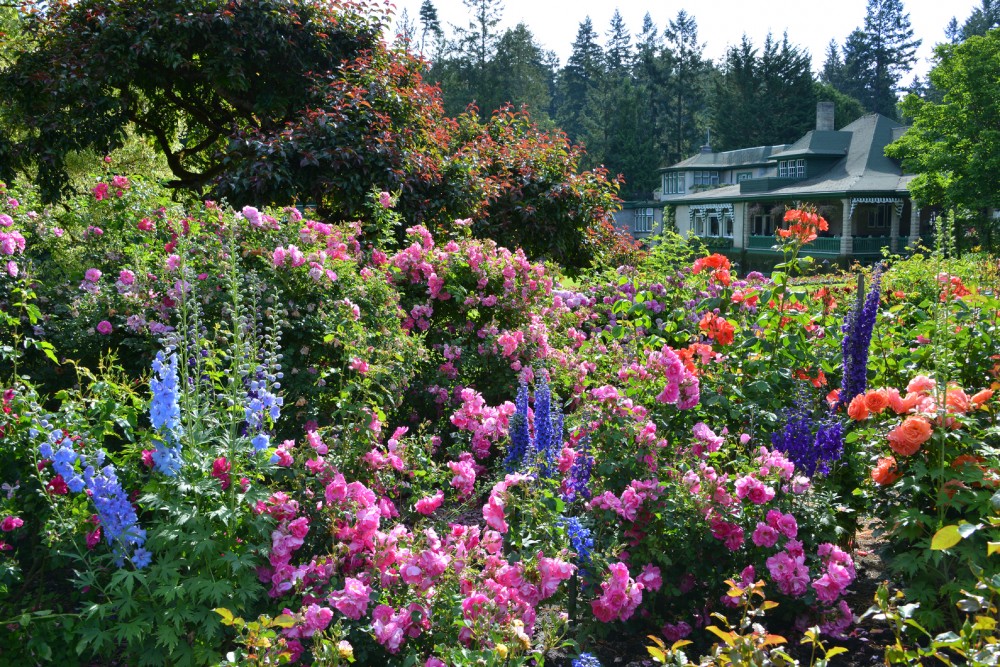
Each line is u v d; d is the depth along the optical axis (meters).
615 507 3.60
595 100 70.25
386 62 11.61
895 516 3.58
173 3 10.80
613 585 3.32
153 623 2.88
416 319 6.12
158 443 2.95
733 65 64.75
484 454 4.81
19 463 3.14
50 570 3.46
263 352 3.87
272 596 3.07
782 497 3.69
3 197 6.04
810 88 63.34
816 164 42.12
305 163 9.19
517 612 3.09
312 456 3.48
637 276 7.63
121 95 11.24
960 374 4.81
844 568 3.45
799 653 3.46
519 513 3.46
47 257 5.70
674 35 74.88
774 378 4.60
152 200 6.10
